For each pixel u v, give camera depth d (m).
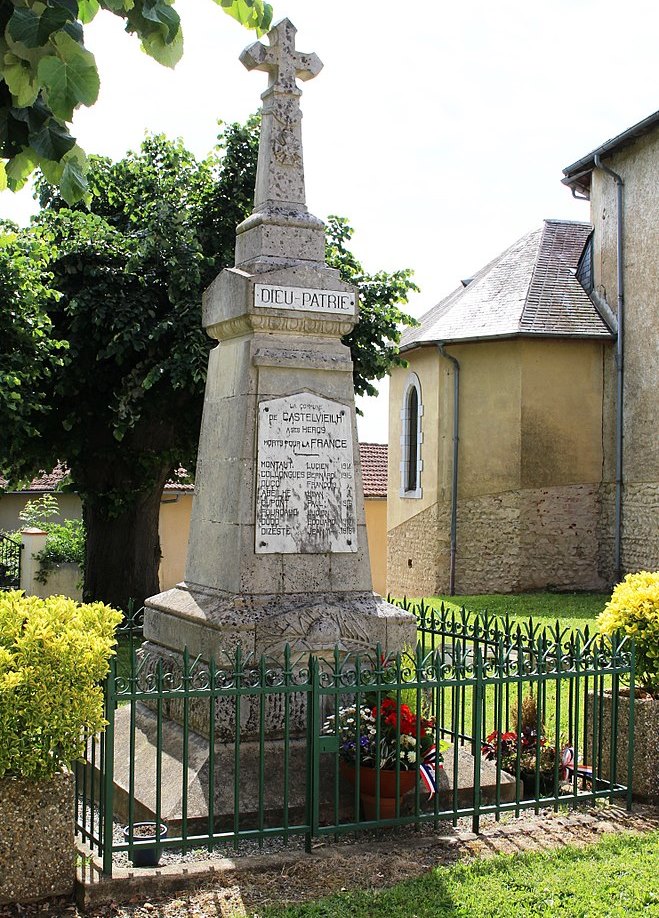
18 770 4.97
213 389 7.63
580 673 6.35
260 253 7.25
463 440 21.92
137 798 6.24
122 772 6.60
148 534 16.77
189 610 6.98
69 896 5.02
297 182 7.51
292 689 5.60
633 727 6.51
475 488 21.77
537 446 21.27
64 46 3.44
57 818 4.99
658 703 6.66
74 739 5.02
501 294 22.62
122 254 14.91
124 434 14.69
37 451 15.70
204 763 6.16
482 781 6.48
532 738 6.73
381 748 5.98
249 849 5.70
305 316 7.10
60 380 14.73
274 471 6.94
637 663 6.91
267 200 7.43
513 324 21.06
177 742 6.59
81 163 4.03
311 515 7.02
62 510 28.20
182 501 26.78
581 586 21.36
